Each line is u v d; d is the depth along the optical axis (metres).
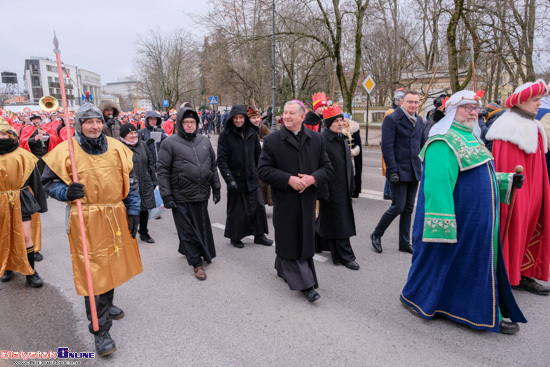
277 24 19.31
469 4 13.77
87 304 2.85
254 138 4.96
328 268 4.30
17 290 3.95
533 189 3.48
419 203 3.24
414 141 4.41
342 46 20.56
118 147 2.97
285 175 3.42
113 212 2.90
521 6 13.91
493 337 2.94
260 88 27.72
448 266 3.02
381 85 24.30
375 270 4.21
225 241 5.33
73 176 2.64
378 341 2.91
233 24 20.92
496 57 14.34
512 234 3.35
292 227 3.50
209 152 4.33
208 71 30.22
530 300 3.54
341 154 4.18
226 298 3.65
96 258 2.81
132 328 3.16
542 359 2.67
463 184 2.90
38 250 4.35
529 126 3.40
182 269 4.37
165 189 4.04
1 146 3.75
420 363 2.65
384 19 19.12
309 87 27.39
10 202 3.81
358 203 7.10
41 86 78.62
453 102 2.96
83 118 2.69
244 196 4.95
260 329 3.11
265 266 4.42
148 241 5.33
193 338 3.00
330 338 2.96
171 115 10.38
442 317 3.24
